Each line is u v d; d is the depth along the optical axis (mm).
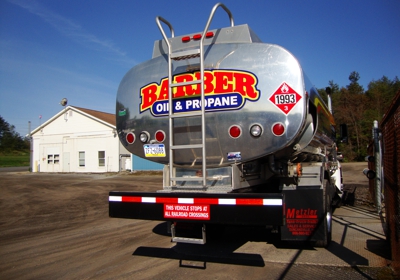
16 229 8922
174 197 4797
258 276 4906
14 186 21125
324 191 6020
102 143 35500
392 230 5199
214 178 5027
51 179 26828
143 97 5617
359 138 48156
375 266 5160
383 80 81125
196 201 4676
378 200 9500
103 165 35344
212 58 5086
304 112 4719
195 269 5301
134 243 7027
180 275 5059
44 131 39094
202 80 4816
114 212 5148
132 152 5742
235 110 4953
